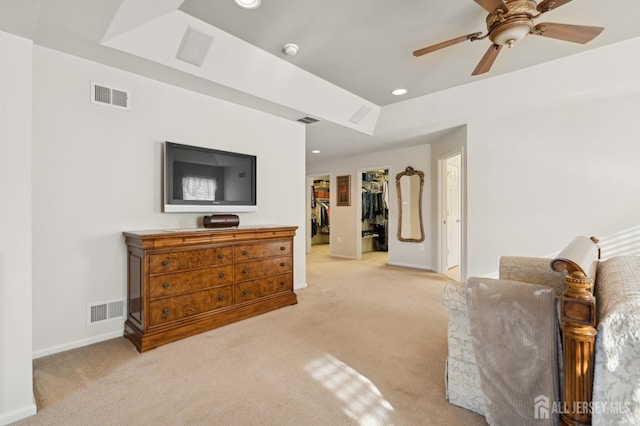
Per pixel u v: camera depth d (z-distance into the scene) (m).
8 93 1.56
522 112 3.57
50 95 2.22
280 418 1.54
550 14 2.30
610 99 3.12
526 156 3.58
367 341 2.44
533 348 1.29
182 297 2.51
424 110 3.99
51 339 2.23
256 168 3.48
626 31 2.52
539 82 3.16
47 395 1.73
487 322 1.40
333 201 6.97
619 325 1.03
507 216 3.70
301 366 2.05
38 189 2.18
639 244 3.00
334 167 6.91
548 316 1.28
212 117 3.14
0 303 1.54
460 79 3.41
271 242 3.20
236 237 2.87
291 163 3.97
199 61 2.59
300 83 3.29
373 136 4.75
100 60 2.38
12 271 1.57
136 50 2.28
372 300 3.55
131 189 2.61
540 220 3.50
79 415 1.57
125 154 2.57
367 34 2.54
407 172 5.57
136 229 2.64
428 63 3.06
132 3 1.81
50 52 2.22
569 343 1.15
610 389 1.03
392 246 5.86
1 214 1.55
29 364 1.60
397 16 2.30
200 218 3.06
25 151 1.61
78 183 2.34
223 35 2.51
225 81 2.83
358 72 3.23
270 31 2.50
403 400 1.69
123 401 1.68
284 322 2.85
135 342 2.35
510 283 1.42
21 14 1.47
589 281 1.15
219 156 3.12
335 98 3.72
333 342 2.42
